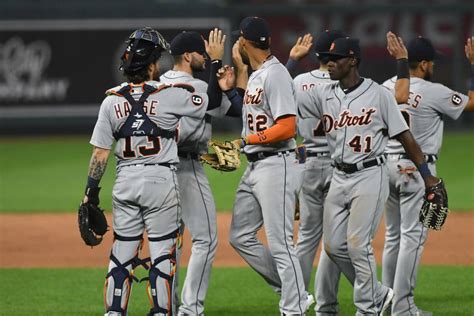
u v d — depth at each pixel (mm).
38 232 50656
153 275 26266
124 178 26469
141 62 26688
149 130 26297
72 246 46656
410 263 30406
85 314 32438
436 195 27875
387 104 27875
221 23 91312
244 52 29062
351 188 28188
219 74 29516
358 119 27922
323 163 30953
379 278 38125
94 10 92688
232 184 65312
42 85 93750
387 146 30969
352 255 28188
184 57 29922
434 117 31047
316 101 29422
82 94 93688
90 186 26594
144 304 34000
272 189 28266
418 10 91875
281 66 28125
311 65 87625
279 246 28359
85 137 94812
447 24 91812
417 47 31312
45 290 36531
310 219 31281
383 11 92188
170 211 26547
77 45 93438
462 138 89000
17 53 93375
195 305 29344
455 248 44656
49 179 69375
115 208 26828
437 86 31016
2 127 94875
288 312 28250
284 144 28531
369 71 92812
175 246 26781
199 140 29703
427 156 31062
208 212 29844
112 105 26438
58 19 93062
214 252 29953
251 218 29438
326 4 92875
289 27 92938
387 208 31859
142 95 26422
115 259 26516
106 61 93375
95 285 37469
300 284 28422
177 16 91688
